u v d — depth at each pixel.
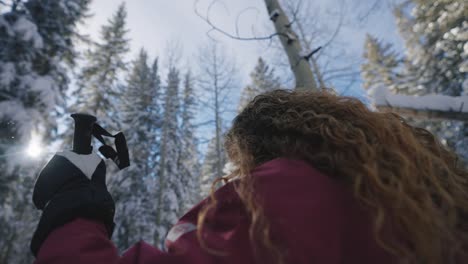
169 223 13.80
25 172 7.68
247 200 0.55
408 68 12.56
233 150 0.96
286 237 0.48
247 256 0.48
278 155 0.74
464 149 7.31
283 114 0.82
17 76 7.15
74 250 0.55
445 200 0.63
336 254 0.50
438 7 8.70
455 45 8.42
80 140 0.86
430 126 8.23
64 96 9.13
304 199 0.54
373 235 0.53
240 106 15.12
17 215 10.30
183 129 20.56
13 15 7.72
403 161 0.66
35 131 7.37
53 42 8.54
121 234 13.00
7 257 10.70
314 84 2.83
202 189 26.20
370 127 0.75
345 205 0.58
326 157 0.67
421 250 0.51
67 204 0.66
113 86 15.50
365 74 16.89
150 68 20.72
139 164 15.17
